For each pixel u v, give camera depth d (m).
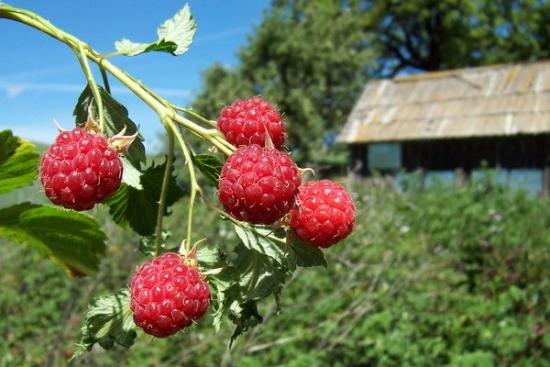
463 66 3.71
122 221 0.17
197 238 0.72
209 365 0.53
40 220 0.18
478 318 0.63
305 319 0.58
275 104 0.14
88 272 0.20
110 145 0.12
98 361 0.51
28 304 0.73
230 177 0.12
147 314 0.12
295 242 0.14
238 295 0.13
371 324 0.55
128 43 0.14
